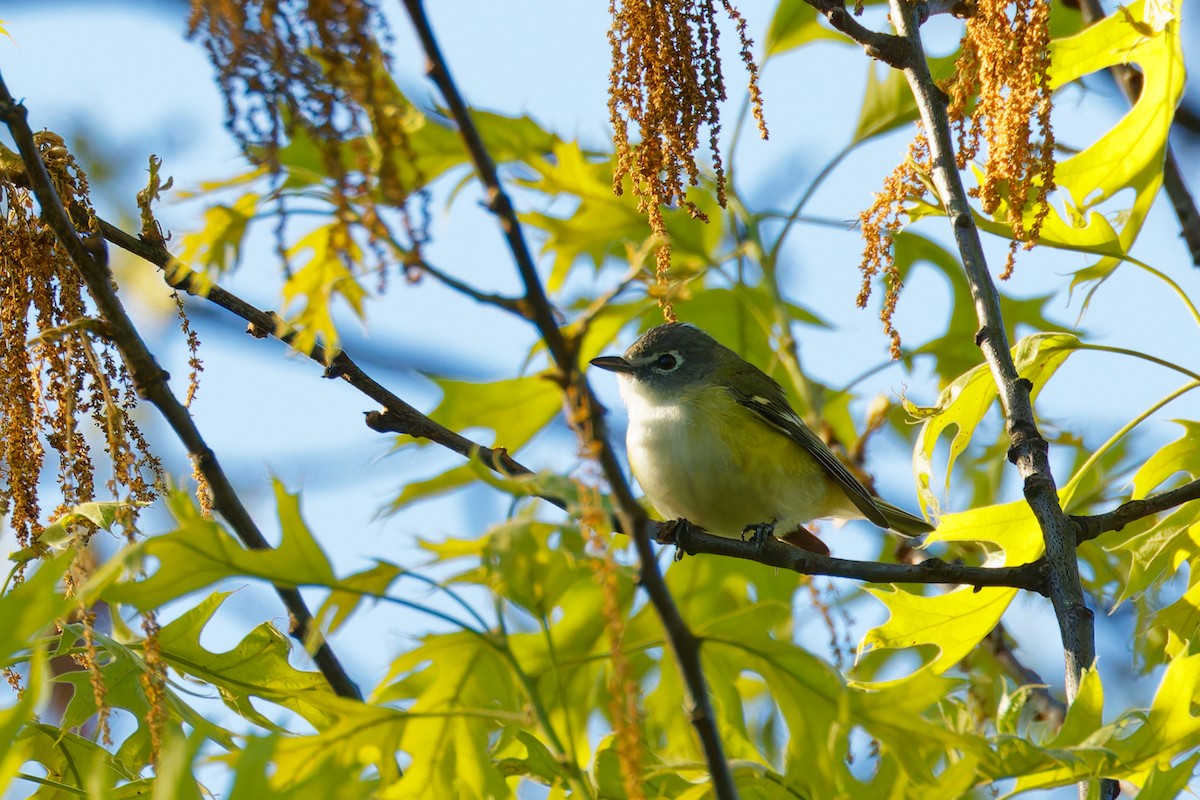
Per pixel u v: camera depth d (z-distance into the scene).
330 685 8.51
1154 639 11.63
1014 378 9.32
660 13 7.59
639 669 10.84
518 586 6.44
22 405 7.81
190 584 6.39
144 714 8.44
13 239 8.05
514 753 8.48
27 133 7.71
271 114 5.45
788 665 6.94
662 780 8.05
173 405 8.04
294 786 6.43
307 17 5.27
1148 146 10.54
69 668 12.66
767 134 7.97
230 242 6.53
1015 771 7.07
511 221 5.54
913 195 9.59
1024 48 8.56
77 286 8.10
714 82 7.70
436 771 7.12
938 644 9.72
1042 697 11.77
